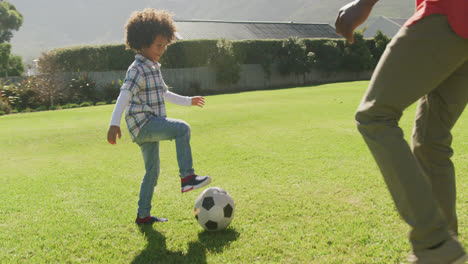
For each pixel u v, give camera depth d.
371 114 1.29
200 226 2.69
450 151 1.61
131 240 2.48
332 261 2.02
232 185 3.72
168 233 2.57
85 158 5.70
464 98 1.54
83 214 3.05
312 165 4.38
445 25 1.17
